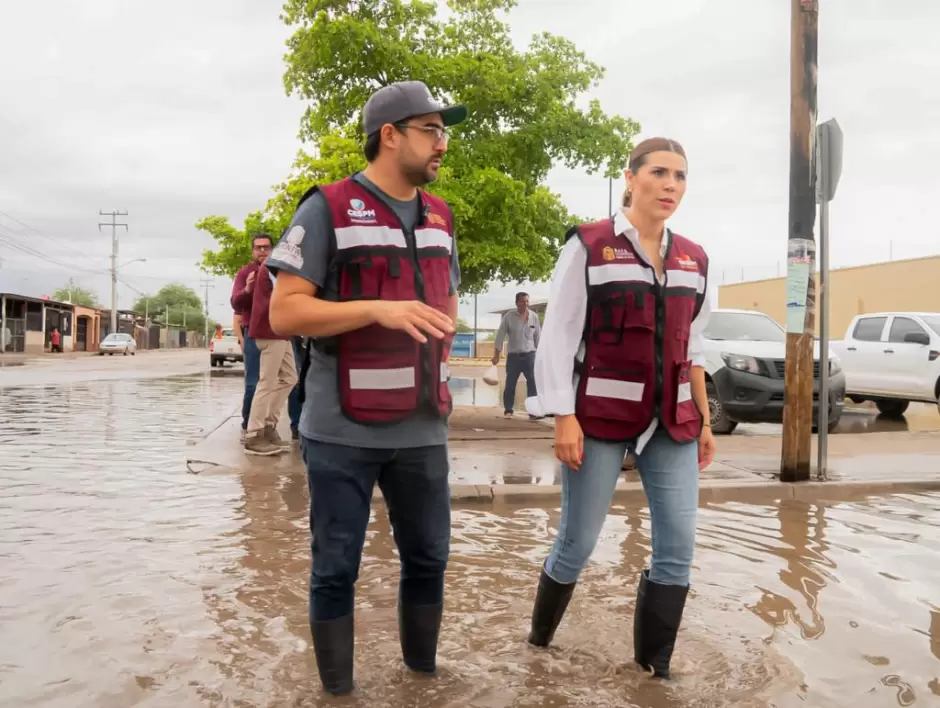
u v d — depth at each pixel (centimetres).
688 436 266
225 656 277
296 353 247
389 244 236
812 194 620
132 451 741
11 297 4703
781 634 306
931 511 535
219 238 1997
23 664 267
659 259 271
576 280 264
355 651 286
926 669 274
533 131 1314
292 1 1309
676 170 262
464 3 1338
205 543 420
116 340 5119
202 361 3891
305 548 413
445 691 254
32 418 1049
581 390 266
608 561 405
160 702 242
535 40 1366
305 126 1458
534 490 560
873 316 1348
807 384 614
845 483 606
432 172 241
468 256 1224
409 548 260
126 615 314
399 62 1246
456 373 2741
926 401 1244
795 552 425
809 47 618
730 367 966
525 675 267
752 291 3288
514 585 364
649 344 261
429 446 248
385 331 237
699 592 356
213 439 804
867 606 338
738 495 589
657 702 247
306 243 229
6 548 405
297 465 653
